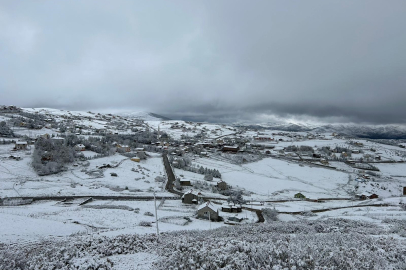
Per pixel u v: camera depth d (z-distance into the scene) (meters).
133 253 19.44
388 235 23.31
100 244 21.25
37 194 69.44
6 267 15.12
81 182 86.06
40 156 97.19
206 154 167.50
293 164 157.88
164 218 54.12
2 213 43.09
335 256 13.08
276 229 30.73
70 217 47.25
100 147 130.12
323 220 39.34
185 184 96.62
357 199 95.44
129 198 74.38
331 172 144.00
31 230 33.62
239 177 122.56
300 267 12.07
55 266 15.15
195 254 15.09
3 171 84.81
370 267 12.24
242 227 33.94
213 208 60.22
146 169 112.62
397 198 76.00
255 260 13.23
